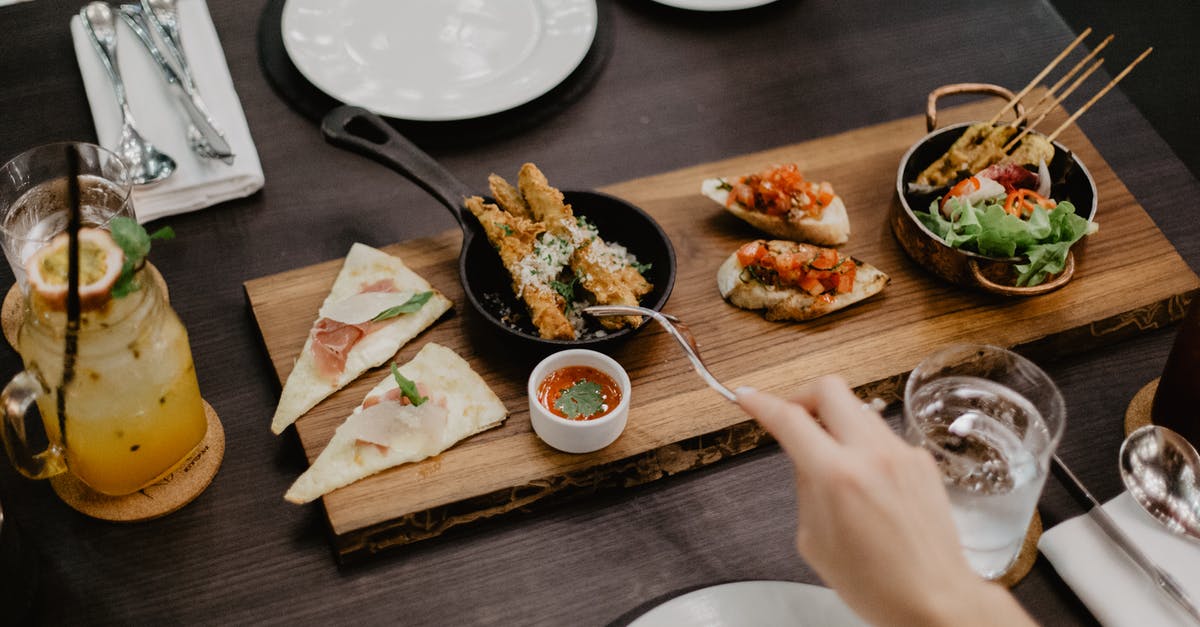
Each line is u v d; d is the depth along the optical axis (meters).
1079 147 1.88
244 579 1.34
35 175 1.53
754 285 1.61
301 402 1.47
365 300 1.57
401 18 1.99
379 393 1.48
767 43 2.10
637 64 2.04
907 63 2.07
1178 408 1.39
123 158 1.74
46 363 1.19
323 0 1.99
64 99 1.91
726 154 1.90
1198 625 1.22
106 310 1.17
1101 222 1.75
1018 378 1.29
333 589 1.34
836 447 0.98
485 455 1.43
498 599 1.33
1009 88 2.02
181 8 1.98
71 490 1.40
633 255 1.66
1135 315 1.62
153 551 1.36
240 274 1.68
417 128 1.89
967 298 1.65
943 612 0.92
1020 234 1.55
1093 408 1.53
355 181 1.83
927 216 1.69
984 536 1.26
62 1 2.07
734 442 1.48
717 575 1.36
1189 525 1.32
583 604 1.33
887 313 1.62
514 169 1.84
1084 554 1.29
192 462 1.44
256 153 1.81
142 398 1.26
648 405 1.48
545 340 1.46
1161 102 2.92
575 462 1.42
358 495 1.37
